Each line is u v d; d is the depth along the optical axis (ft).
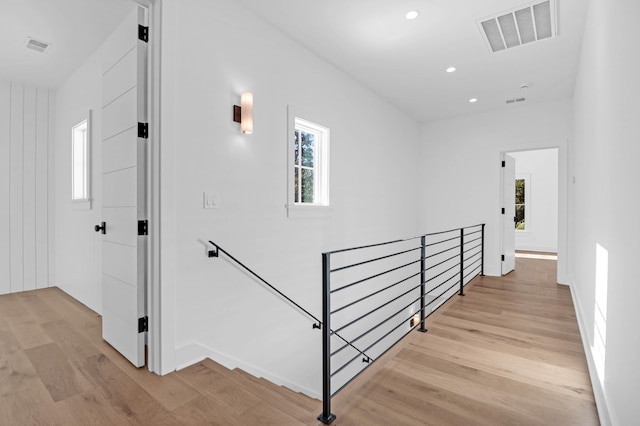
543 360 7.55
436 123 18.69
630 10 4.08
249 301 8.79
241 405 5.64
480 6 8.59
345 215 12.86
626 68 4.32
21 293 13.21
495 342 8.54
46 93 14.11
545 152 26.30
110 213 8.11
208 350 7.60
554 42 10.27
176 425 5.07
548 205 26.17
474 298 12.58
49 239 14.14
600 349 6.12
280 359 9.82
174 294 6.95
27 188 13.58
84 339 8.54
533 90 14.20
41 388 6.11
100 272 10.60
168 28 6.82
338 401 5.97
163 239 6.74
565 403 5.91
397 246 16.66
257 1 8.47
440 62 11.75
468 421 5.41
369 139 14.38
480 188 17.29
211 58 7.84
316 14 9.03
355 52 11.06
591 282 7.76
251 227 8.87
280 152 9.82
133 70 7.09
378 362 7.47
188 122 7.30
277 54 9.73
